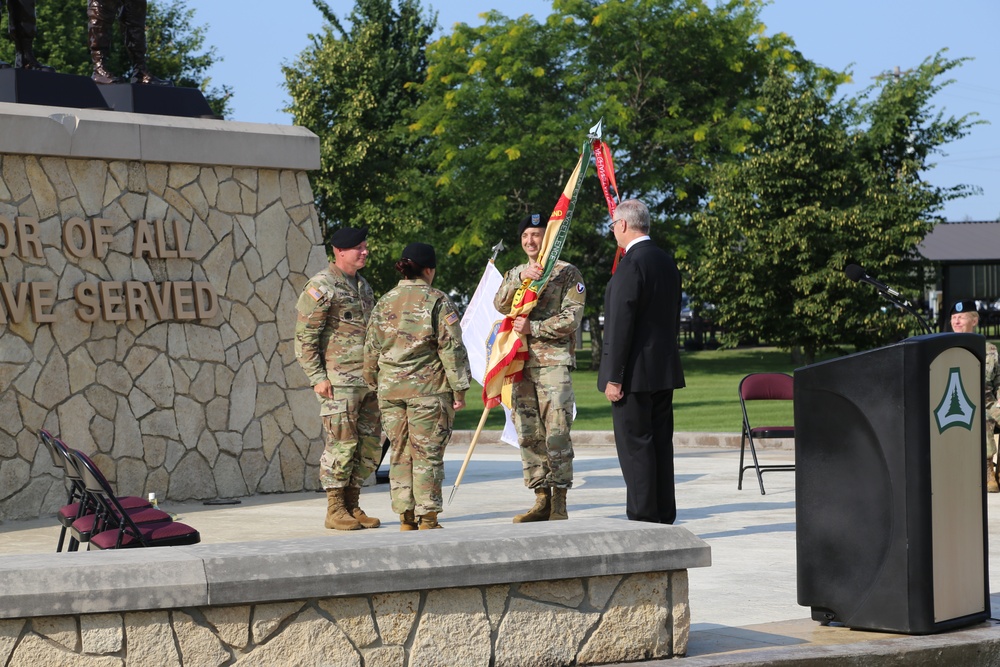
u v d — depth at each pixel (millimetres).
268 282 10781
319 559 4242
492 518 9180
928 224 35906
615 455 15148
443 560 4383
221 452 10367
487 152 41969
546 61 42875
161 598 4027
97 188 9773
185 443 10141
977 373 5449
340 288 8469
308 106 33969
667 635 4832
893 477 5215
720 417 21797
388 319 7828
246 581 4113
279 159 10805
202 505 10000
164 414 10031
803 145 35969
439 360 7852
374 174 34812
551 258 8156
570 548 4598
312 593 4195
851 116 39250
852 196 36969
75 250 9602
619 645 4734
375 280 35688
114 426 9742
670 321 7434
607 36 42062
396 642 4375
